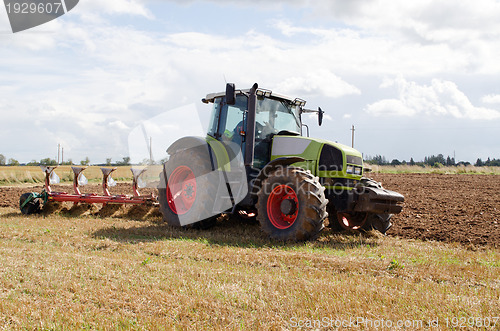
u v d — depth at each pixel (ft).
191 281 14.24
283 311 11.66
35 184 66.69
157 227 26.27
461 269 16.30
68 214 32.55
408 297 12.60
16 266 15.88
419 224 27.89
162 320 10.94
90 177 73.26
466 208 32.86
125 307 12.00
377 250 20.07
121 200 30.83
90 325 10.67
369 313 11.35
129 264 16.47
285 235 21.88
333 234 24.77
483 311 11.51
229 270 15.93
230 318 11.16
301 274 15.44
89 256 17.90
